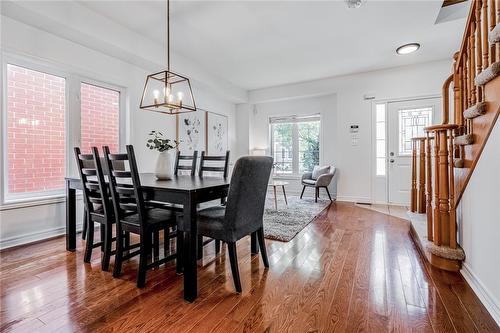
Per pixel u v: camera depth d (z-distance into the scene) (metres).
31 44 2.61
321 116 5.76
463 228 1.94
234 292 1.70
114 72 3.44
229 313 1.46
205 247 2.56
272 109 6.32
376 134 4.86
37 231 2.71
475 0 1.74
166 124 4.31
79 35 2.80
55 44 2.80
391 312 1.46
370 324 1.36
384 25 3.18
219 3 2.70
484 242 1.55
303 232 3.04
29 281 1.82
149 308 1.51
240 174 1.66
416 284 1.78
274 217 3.73
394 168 4.71
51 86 2.92
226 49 3.85
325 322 1.38
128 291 1.70
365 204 4.76
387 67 4.63
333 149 5.63
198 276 1.93
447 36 3.48
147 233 1.80
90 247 2.17
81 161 2.19
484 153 1.57
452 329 1.32
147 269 1.89
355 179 5.00
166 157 2.43
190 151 4.84
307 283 1.81
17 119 2.64
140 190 1.77
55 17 2.50
